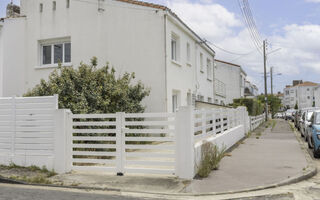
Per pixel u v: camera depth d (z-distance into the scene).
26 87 15.20
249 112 24.72
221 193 6.32
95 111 10.28
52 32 14.94
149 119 12.82
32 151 8.32
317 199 5.88
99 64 14.09
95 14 14.23
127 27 13.74
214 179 7.36
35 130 8.29
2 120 8.64
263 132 20.88
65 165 7.98
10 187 6.85
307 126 12.98
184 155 7.29
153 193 6.37
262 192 6.46
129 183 6.99
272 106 57.00
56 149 8.03
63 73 10.78
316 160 10.30
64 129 8.00
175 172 7.36
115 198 5.96
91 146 7.94
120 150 7.72
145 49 13.43
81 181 7.19
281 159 9.96
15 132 8.48
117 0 13.90
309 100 95.69
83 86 10.68
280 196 6.11
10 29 15.49
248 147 12.95
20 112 8.45
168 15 13.35
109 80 11.51
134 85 13.45
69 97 10.33
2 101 8.66
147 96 13.23
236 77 36.34
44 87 10.72
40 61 15.37
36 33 15.23
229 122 13.60
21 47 15.33
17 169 8.23
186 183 6.97
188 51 17.20
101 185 6.85
